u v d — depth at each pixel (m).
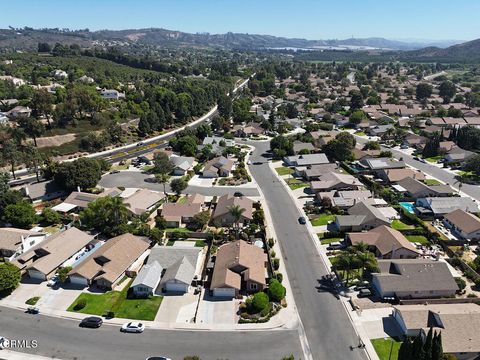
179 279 72.12
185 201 114.81
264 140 189.62
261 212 101.94
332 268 79.94
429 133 181.25
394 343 59.91
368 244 85.94
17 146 147.88
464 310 62.50
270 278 76.38
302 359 57.34
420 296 70.56
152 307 68.38
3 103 198.62
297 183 130.38
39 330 62.97
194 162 154.38
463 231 91.62
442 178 133.62
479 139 160.25
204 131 184.88
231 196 109.69
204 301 70.06
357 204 103.50
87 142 168.62
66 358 57.47
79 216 97.38
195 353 58.28
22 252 85.50
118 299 70.25
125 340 60.88
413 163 149.88
